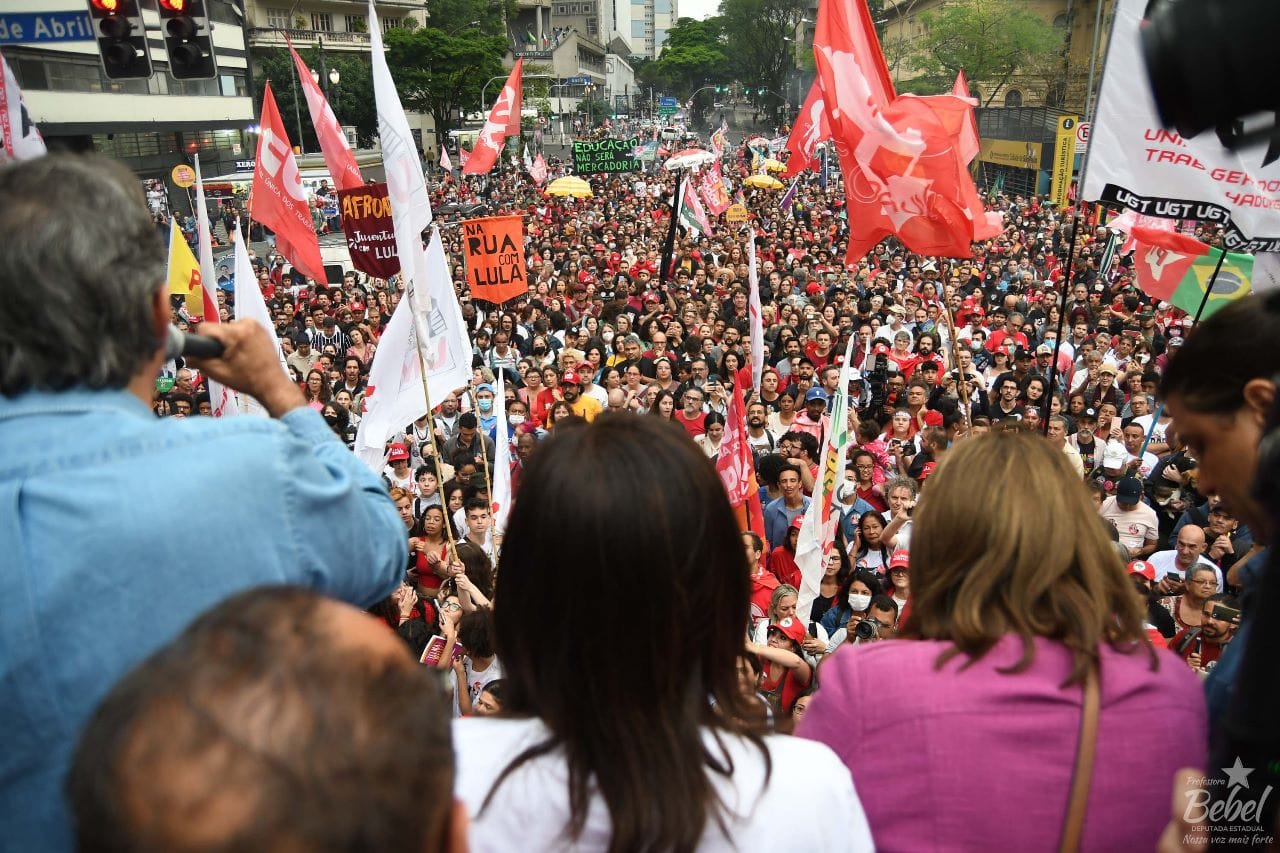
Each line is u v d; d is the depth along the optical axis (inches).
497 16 3415.4
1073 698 55.4
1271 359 56.2
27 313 46.0
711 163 973.2
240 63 1780.3
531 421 377.1
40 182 48.2
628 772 48.8
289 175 393.7
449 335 258.7
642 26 7514.8
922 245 248.4
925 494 65.5
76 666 44.2
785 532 281.9
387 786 27.6
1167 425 342.6
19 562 44.1
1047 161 1459.2
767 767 50.4
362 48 2393.0
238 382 59.1
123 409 49.4
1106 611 58.5
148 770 26.2
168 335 52.9
